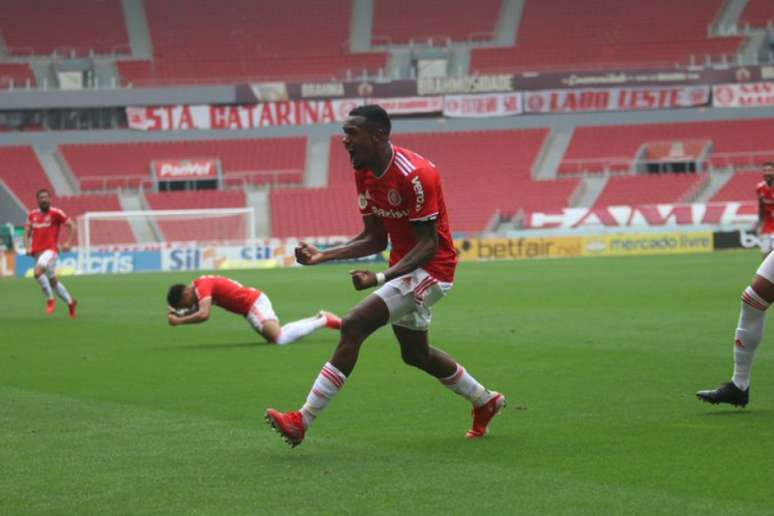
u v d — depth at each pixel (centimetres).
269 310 4391
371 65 18775
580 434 2244
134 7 19388
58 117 17850
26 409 2752
